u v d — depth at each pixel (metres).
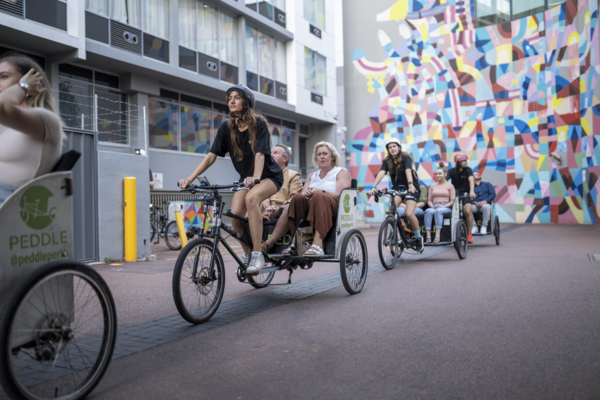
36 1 12.89
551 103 22.39
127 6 15.84
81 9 13.86
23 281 2.38
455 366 3.07
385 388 2.74
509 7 23.72
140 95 16.83
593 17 19.30
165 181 17.97
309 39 24.83
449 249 10.77
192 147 19.34
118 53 15.09
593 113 19.39
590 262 8.03
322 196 5.23
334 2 27.89
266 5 22.25
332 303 5.06
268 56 22.66
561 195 22.06
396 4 26.73
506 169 23.83
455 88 25.12
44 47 13.61
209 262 4.36
